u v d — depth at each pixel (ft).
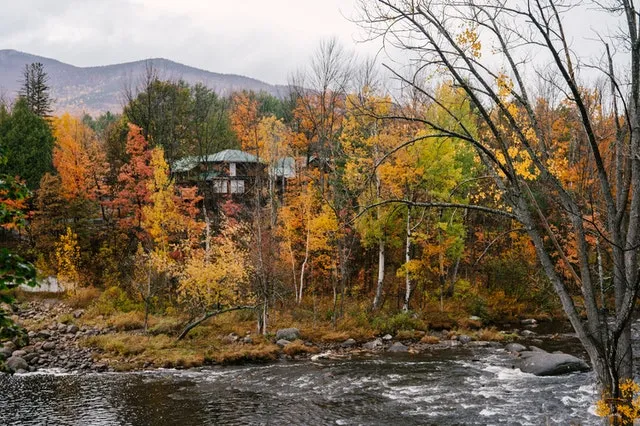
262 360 75.25
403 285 112.88
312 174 107.65
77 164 128.26
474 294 109.29
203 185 143.02
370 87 99.35
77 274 108.58
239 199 142.31
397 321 94.58
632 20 22.49
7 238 135.64
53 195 117.19
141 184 118.93
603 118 27.14
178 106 161.99
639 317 95.76
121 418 49.70
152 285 97.96
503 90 23.94
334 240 93.25
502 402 52.95
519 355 76.07
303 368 69.26
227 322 92.84
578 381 60.34
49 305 102.12
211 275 82.17
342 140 98.02
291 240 103.50
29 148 142.61
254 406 53.11
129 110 159.84
